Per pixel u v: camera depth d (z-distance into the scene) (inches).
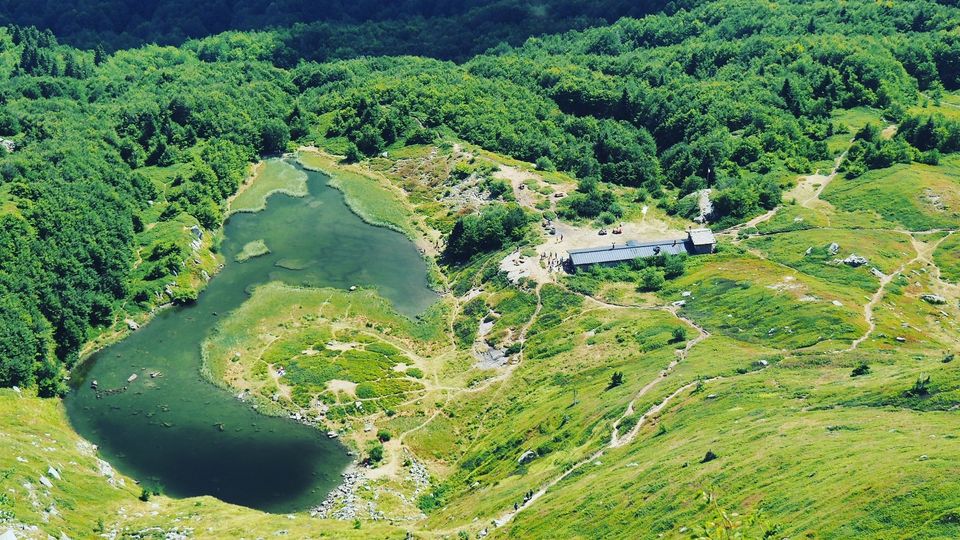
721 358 5364.2
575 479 4335.6
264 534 4352.9
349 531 4367.6
